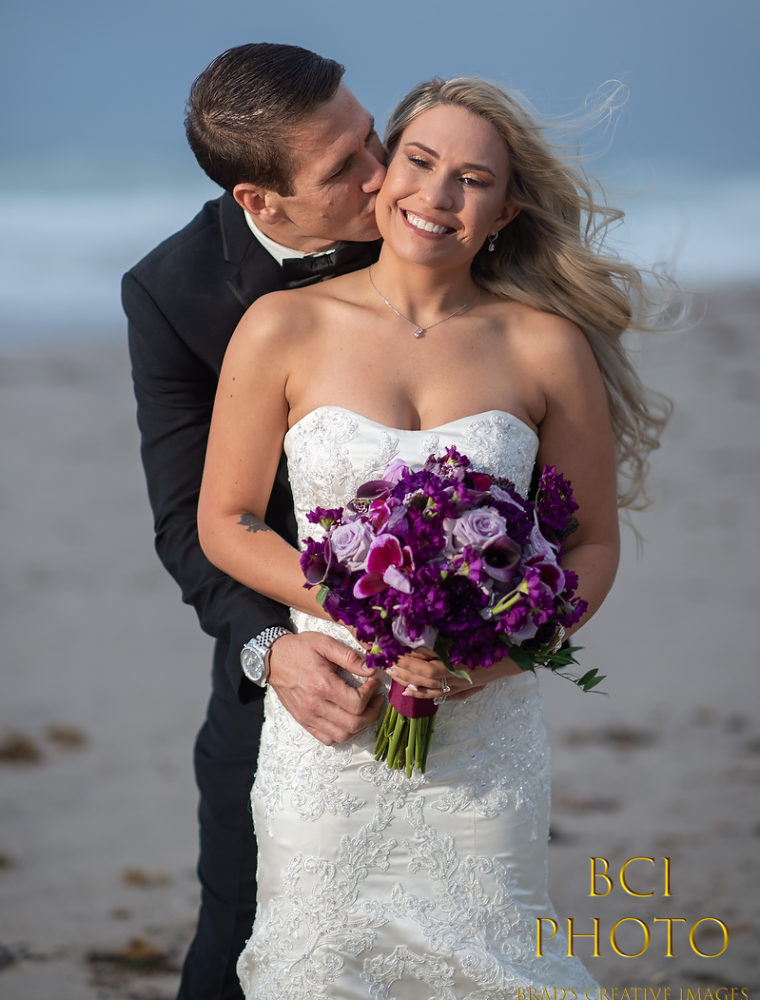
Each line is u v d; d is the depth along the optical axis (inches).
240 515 104.4
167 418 118.2
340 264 110.9
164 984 136.9
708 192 1231.5
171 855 172.2
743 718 213.6
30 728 216.1
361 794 99.5
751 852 165.0
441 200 94.9
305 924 99.4
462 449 96.7
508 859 100.7
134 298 117.0
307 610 99.9
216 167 104.8
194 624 275.9
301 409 100.9
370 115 103.4
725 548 314.5
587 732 209.6
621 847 167.5
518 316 105.0
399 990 99.4
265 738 106.2
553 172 103.0
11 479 380.5
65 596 289.4
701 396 474.9
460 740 99.8
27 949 144.7
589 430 104.5
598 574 104.1
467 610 84.4
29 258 807.7
